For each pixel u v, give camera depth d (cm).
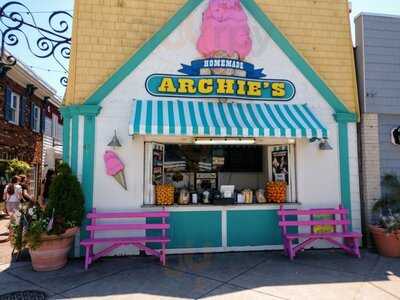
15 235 627
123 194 714
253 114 738
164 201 734
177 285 543
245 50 768
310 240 712
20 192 1041
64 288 528
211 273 604
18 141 1576
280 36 801
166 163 846
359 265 661
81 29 752
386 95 830
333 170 797
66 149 710
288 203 775
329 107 809
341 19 870
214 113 722
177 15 768
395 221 721
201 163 873
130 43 768
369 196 802
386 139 825
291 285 549
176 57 762
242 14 773
